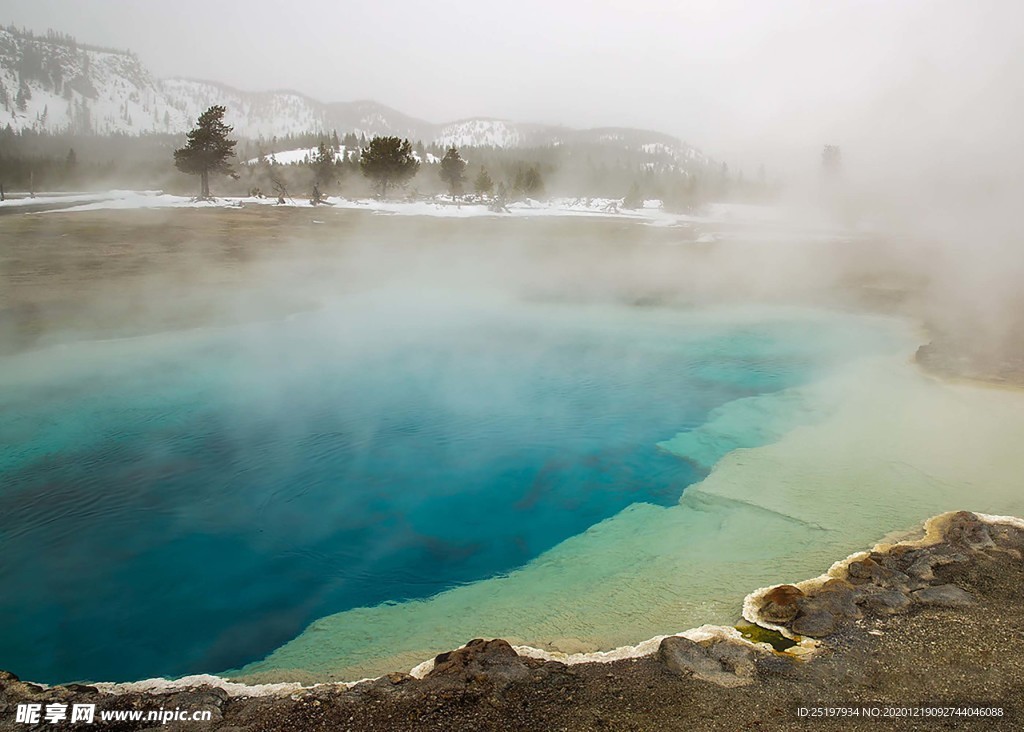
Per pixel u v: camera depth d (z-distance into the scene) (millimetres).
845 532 4574
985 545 3990
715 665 2898
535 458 6473
